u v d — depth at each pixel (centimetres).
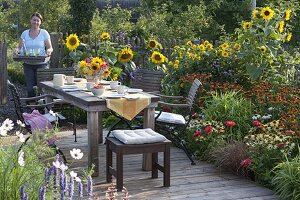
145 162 598
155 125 640
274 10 928
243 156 583
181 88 823
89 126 562
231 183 559
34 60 865
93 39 1043
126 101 562
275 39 872
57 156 369
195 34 1512
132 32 1420
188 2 1656
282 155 561
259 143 584
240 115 687
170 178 573
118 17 1535
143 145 526
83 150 680
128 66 938
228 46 895
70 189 343
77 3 1281
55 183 357
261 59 855
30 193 357
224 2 1688
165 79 873
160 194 520
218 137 643
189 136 682
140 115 704
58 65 1056
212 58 874
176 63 882
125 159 648
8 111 938
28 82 882
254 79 827
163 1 1681
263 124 647
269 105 709
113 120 799
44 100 739
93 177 570
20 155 368
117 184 526
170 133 646
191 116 646
